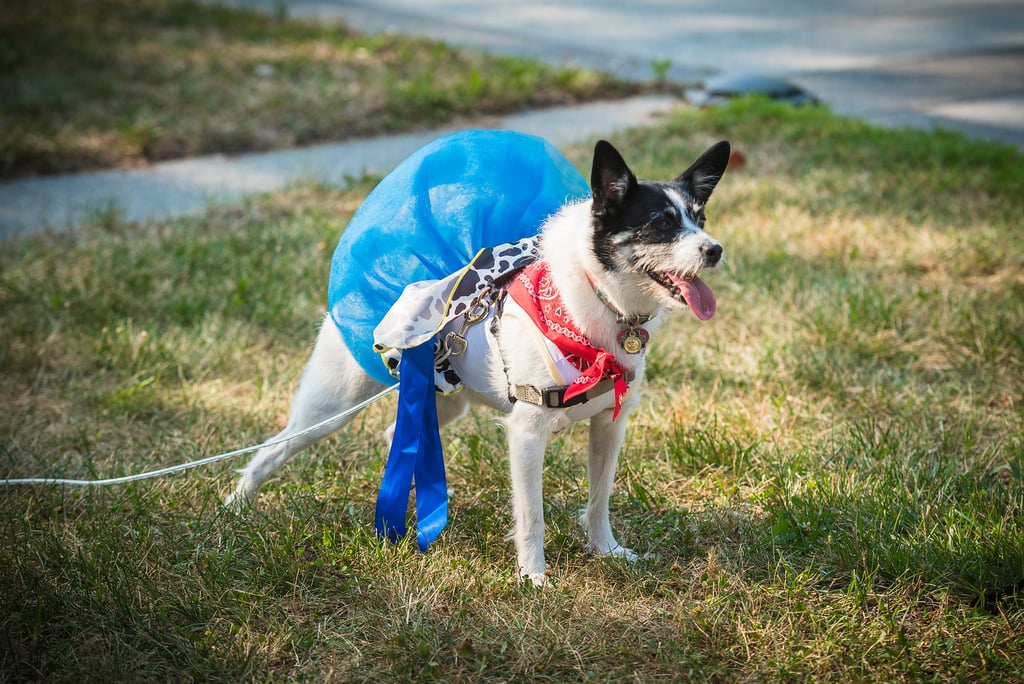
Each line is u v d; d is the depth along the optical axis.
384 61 11.91
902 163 8.46
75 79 10.55
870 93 11.38
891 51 13.47
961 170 8.23
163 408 5.00
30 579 3.49
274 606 3.48
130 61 11.58
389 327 3.51
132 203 7.70
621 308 3.34
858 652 3.25
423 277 3.71
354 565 3.70
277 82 10.86
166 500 4.12
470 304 3.50
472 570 3.68
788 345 5.43
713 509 4.11
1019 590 3.54
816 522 3.89
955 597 3.53
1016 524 3.77
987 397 4.99
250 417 4.87
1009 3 17.02
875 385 5.10
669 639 3.32
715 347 5.54
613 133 9.38
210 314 5.85
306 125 9.52
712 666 3.22
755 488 4.25
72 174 8.29
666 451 4.51
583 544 3.93
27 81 10.39
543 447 3.51
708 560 3.76
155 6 15.27
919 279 6.33
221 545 3.85
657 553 3.89
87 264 6.31
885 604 3.48
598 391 3.38
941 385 5.12
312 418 3.88
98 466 4.45
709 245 3.16
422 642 3.27
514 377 3.42
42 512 4.06
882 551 3.68
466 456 4.57
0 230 7.05
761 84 10.89
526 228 3.88
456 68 11.58
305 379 3.91
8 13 13.98
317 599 3.53
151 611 3.40
